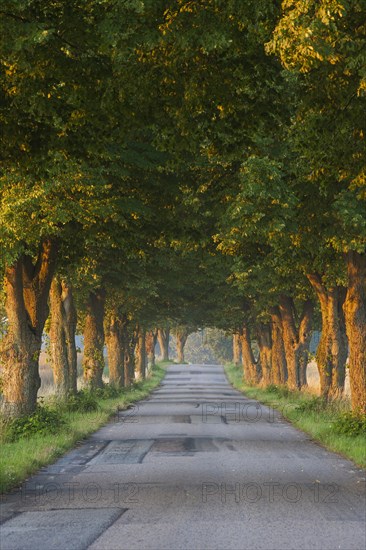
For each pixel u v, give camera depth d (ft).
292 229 205.26
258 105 130.31
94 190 189.88
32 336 236.02
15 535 89.76
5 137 124.36
